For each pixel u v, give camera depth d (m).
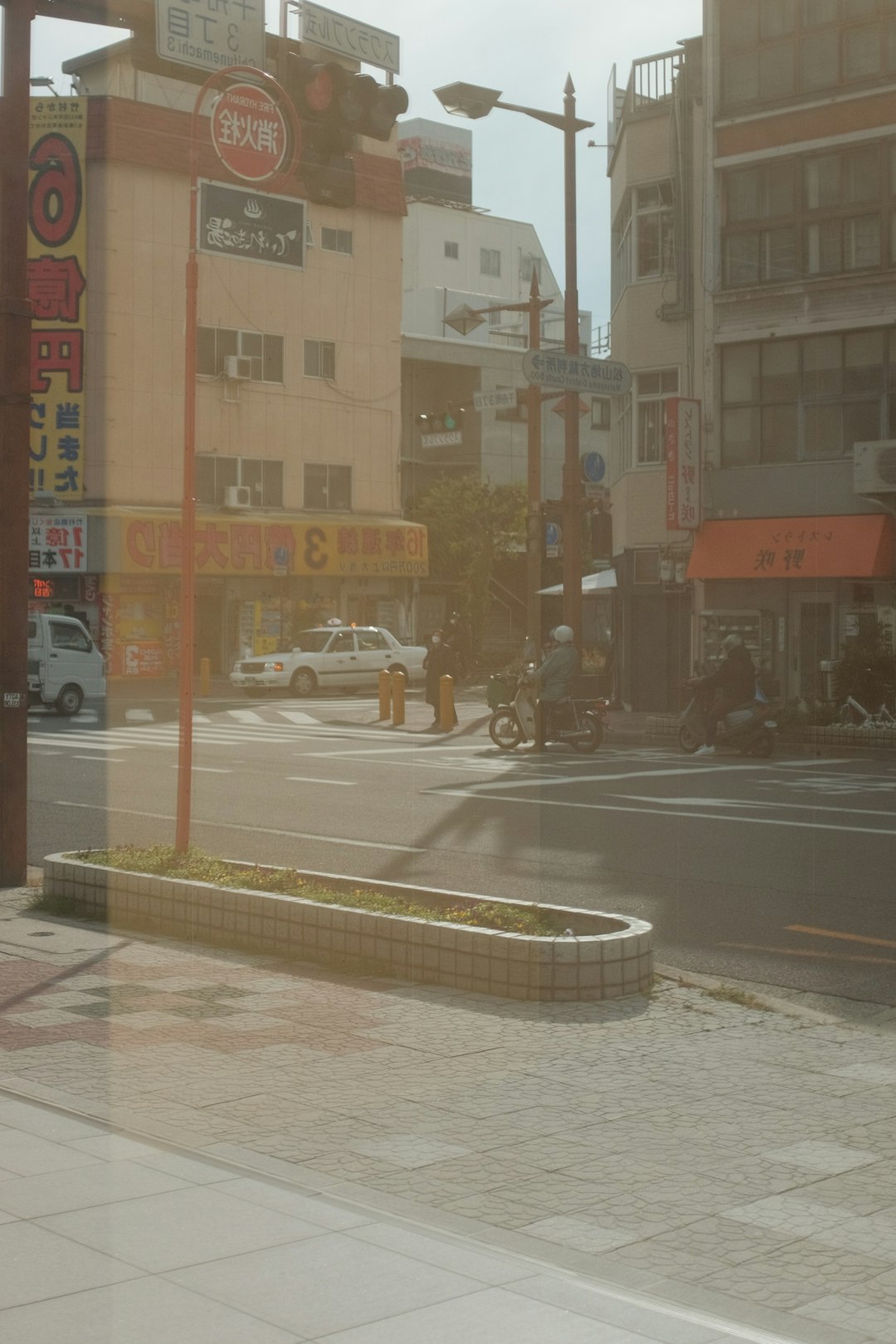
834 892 10.09
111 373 31.31
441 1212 4.22
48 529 33.47
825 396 19.12
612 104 32.44
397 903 7.96
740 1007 6.87
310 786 17.30
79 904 9.16
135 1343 3.20
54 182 32.84
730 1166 4.69
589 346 32.44
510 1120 5.14
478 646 35.72
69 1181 4.33
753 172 19.89
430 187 78.38
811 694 21.02
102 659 32.00
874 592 19.44
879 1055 6.10
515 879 10.72
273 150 7.91
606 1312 3.46
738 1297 3.68
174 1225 3.96
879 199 18.25
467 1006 6.81
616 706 30.61
